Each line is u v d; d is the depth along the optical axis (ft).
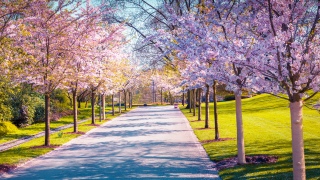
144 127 63.52
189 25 19.58
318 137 40.14
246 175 21.68
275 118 70.18
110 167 27.81
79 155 34.27
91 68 41.29
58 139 46.93
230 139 40.78
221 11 22.99
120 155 33.60
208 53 16.07
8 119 69.41
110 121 82.53
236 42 15.98
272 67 15.58
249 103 125.08
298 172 15.67
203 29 19.81
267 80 17.17
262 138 41.16
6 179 24.32
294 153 15.93
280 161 25.41
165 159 30.66
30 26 34.53
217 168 25.70
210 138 43.39
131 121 80.02
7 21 29.07
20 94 74.64
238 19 21.53
